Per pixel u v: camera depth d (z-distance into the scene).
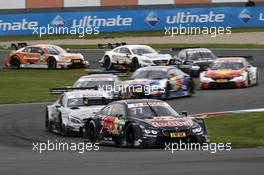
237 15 163.38
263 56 134.75
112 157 45.72
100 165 40.84
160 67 91.25
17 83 114.81
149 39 159.50
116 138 55.84
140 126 52.88
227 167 38.22
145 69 91.38
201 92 96.00
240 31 162.62
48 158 46.25
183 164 40.22
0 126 72.44
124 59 125.88
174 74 90.38
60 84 111.69
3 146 56.78
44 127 72.25
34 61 134.88
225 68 100.75
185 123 53.25
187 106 81.94
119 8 191.88
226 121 68.88
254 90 95.00
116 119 56.03
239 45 148.00
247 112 73.94
